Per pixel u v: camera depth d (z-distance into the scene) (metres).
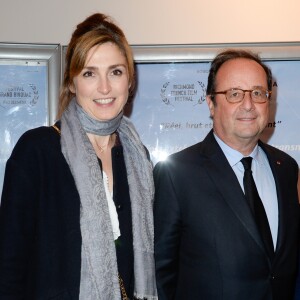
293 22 2.11
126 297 1.41
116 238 1.40
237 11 2.11
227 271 1.46
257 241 1.46
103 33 1.37
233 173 1.53
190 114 2.10
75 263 1.29
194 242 1.51
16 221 1.26
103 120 1.41
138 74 2.10
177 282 1.58
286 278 1.51
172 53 2.06
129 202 1.46
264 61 2.09
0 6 2.08
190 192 1.54
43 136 1.35
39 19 2.09
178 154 1.64
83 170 1.34
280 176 1.60
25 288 1.31
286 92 2.10
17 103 2.07
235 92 1.53
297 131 2.10
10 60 2.06
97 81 1.37
